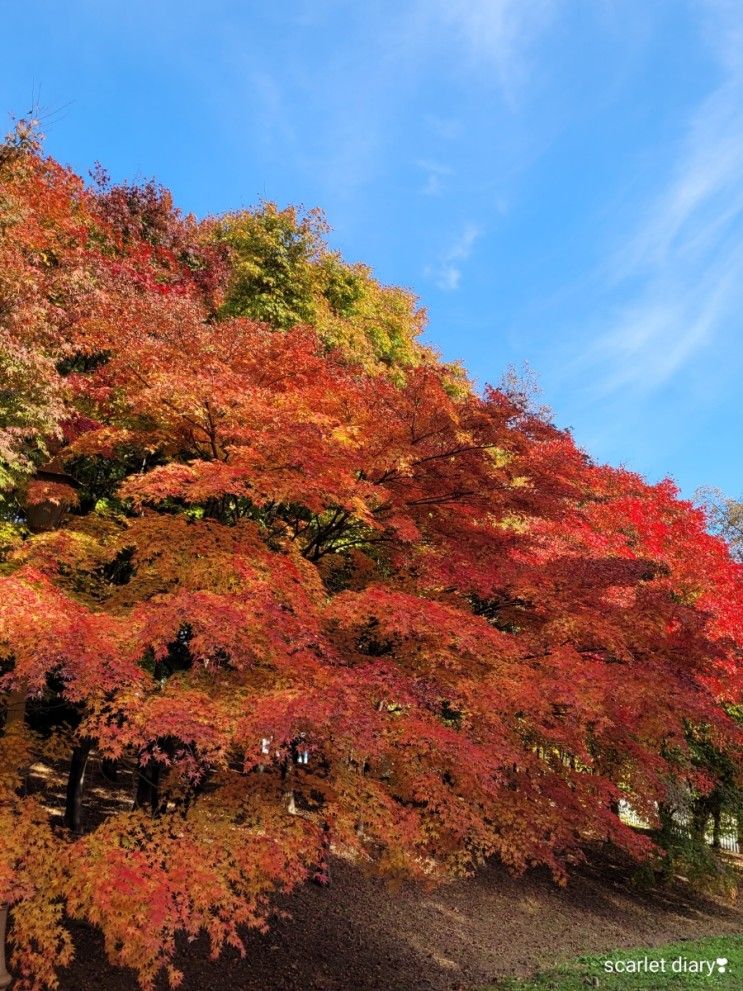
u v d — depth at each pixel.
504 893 16.97
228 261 22.52
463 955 13.34
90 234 17.70
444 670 9.28
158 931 6.90
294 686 7.90
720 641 11.06
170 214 21.83
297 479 9.03
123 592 9.55
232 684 8.52
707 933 17.50
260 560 8.94
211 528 9.70
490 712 8.47
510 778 9.84
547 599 10.17
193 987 10.05
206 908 7.40
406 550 11.48
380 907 14.32
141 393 9.91
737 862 25.08
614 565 10.41
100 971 9.65
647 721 10.05
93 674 7.16
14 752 8.70
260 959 11.25
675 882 21.20
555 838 9.41
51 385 10.11
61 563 10.28
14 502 12.41
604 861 21.78
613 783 10.82
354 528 12.08
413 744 8.38
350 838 8.57
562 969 12.93
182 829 8.14
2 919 7.93
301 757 10.53
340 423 10.48
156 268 18.19
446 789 8.88
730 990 11.64
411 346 24.61
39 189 15.31
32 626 7.21
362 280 23.89
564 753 11.29
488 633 8.84
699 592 15.73
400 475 10.65
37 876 7.34
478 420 10.06
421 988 11.73
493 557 10.72
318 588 9.38
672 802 17.70
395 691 7.91
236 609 7.68
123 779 16.47
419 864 9.73
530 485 11.07
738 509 31.48
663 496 17.56
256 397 9.58
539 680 8.88
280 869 7.82
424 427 10.23
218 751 7.27
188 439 10.85
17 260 10.52
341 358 14.96
